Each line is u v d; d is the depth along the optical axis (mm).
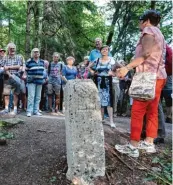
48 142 4562
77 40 15617
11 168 3799
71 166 3545
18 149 4312
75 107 3559
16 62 7109
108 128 5539
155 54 3938
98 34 16844
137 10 16109
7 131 5051
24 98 8016
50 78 8242
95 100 3617
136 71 4012
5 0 16547
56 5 13156
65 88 3830
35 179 3582
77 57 13578
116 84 8609
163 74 4121
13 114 6742
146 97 3920
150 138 4348
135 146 4168
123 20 16047
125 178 3678
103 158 3625
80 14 15633
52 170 3758
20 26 17391
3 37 19141
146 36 3842
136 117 4082
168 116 7969
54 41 12898
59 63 8312
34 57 6930
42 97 8820
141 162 4066
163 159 4227
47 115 7305
